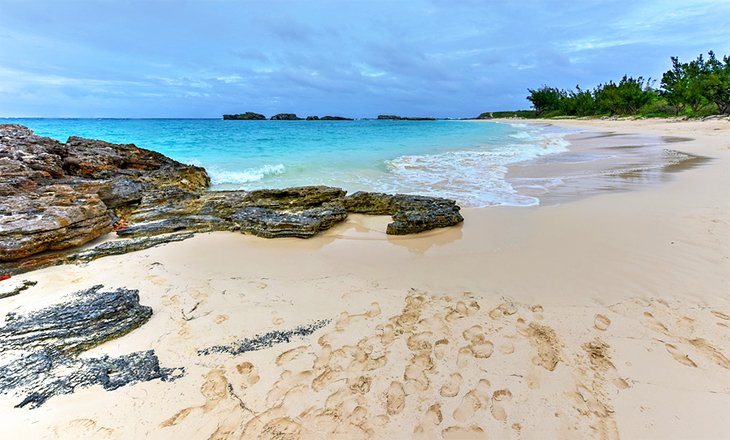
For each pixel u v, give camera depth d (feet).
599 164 45.37
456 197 31.09
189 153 59.06
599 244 19.24
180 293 15.48
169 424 9.03
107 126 144.15
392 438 8.63
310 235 22.49
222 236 23.12
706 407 9.17
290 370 10.83
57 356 11.49
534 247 19.40
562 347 11.49
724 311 12.95
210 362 11.23
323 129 130.21
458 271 17.03
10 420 9.18
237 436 8.68
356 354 11.46
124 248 20.42
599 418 8.99
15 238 18.24
